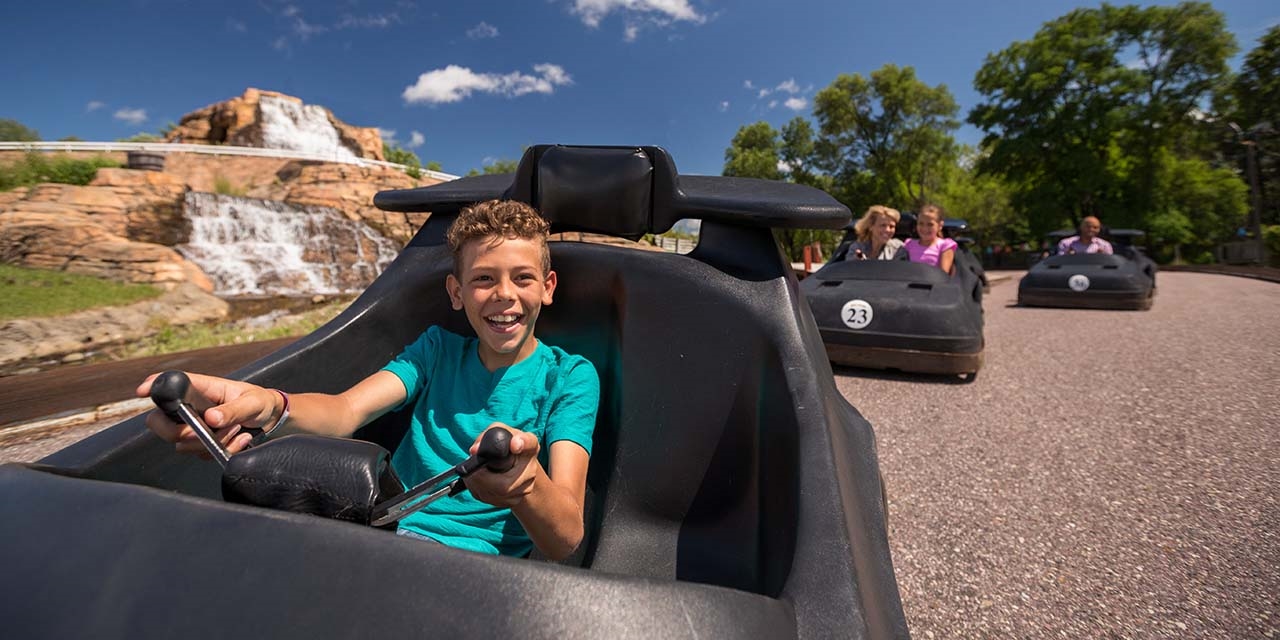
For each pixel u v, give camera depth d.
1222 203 36.22
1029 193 38.50
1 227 14.79
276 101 49.28
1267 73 35.75
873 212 5.83
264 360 1.42
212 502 0.78
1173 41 34.62
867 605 0.83
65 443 3.38
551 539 1.07
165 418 1.05
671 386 1.47
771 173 53.94
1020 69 38.00
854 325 4.63
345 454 0.84
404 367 1.50
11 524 0.80
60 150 24.33
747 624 0.71
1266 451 2.95
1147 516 2.38
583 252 1.62
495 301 1.32
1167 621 1.76
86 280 14.22
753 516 1.34
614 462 1.52
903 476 2.83
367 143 54.94
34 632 0.69
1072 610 1.83
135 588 0.70
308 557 0.70
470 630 0.64
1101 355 5.25
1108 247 9.30
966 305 4.64
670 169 1.58
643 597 0.69
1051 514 2.42
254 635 0.65
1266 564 2.02
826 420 1.19
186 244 19.38
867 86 45.84
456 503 1.35
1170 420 3.47
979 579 2.00
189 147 27.47
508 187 1.75
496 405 1.42
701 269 1.51
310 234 23.11
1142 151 36.31
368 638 0.63
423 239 1.78
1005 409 3.82
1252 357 4.86
